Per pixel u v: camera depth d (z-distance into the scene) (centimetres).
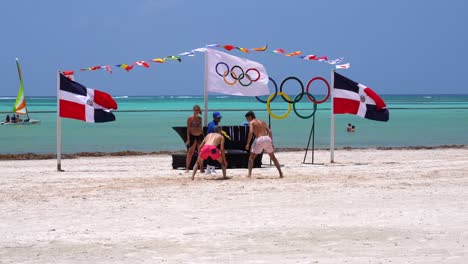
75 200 1312
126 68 1917
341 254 847
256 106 10700
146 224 1059
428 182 1568
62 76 2008
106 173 1897
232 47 2003
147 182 1606
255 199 1309
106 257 848
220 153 1648
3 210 1199
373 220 1077
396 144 3259
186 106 10825
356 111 2183
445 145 3139
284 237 952
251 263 804
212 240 937
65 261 830
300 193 1386
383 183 1549
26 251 885
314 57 2122
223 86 2041
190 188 1478
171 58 1931
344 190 1427
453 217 1098
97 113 2016
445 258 820
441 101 15450
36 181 1670
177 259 831
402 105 11362
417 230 992
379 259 818
